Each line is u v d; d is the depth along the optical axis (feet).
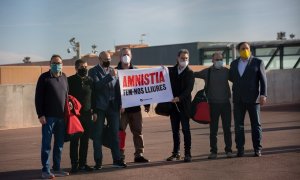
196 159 33.71
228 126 33.65
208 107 33.30
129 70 32.96
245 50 33.37
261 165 30.22
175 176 27.84
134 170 30.25
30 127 68.39
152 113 81.46
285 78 105.19
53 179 28.50
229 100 33.63
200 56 143.02
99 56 31.45
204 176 27.53
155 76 33.50
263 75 33.24
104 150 41.24
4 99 66.39
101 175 29.07
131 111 33.42
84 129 30.58
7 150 43.32
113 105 31.35
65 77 29.81
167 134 52.08
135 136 33.60
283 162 31.04
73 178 28.50
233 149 38.91
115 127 31.55
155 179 27.25
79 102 30.27
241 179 26.43
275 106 97.14
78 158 31.50
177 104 32.89
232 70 33.86
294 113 77.51
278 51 129.18
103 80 30.48
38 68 75.41
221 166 30.42
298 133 47.47
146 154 37.09
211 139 33.78
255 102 33.32
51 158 38.50
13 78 72.49
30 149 43.91
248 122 63.26
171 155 35.96
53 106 28.94
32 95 69.36
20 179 28.96
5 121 66.28
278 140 42.01
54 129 29.50
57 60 29.01
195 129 57.26
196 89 87.61
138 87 33.14
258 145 33.58
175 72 33.53
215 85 33.50
